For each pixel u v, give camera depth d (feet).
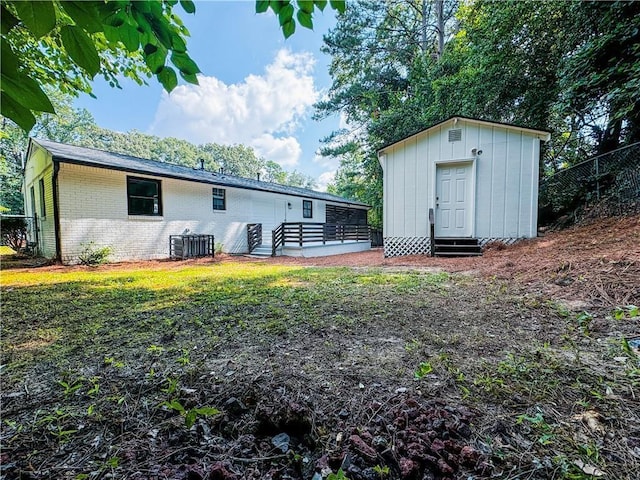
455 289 11.68
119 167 26.63
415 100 41.37
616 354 5.39
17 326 8.50
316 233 40.47
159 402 4.48
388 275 16.01
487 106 29.78
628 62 16.12
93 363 6.02
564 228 22.77
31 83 2.28
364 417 3.87
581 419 3.69
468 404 4.08
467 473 2.91
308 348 6.45
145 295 12.70
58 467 3.20
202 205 35.32
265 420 3.98
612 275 9.34
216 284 15.15
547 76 25.61
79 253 25.95
